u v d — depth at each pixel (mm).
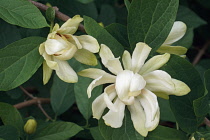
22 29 562
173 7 432
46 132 471
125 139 423
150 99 405
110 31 467
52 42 417
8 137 437
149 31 437
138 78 399
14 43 419
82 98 517
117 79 404
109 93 412
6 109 460
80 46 417
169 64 440
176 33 478
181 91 414
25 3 425
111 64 409
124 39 469
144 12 433
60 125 471
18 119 465
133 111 417
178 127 471
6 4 424
